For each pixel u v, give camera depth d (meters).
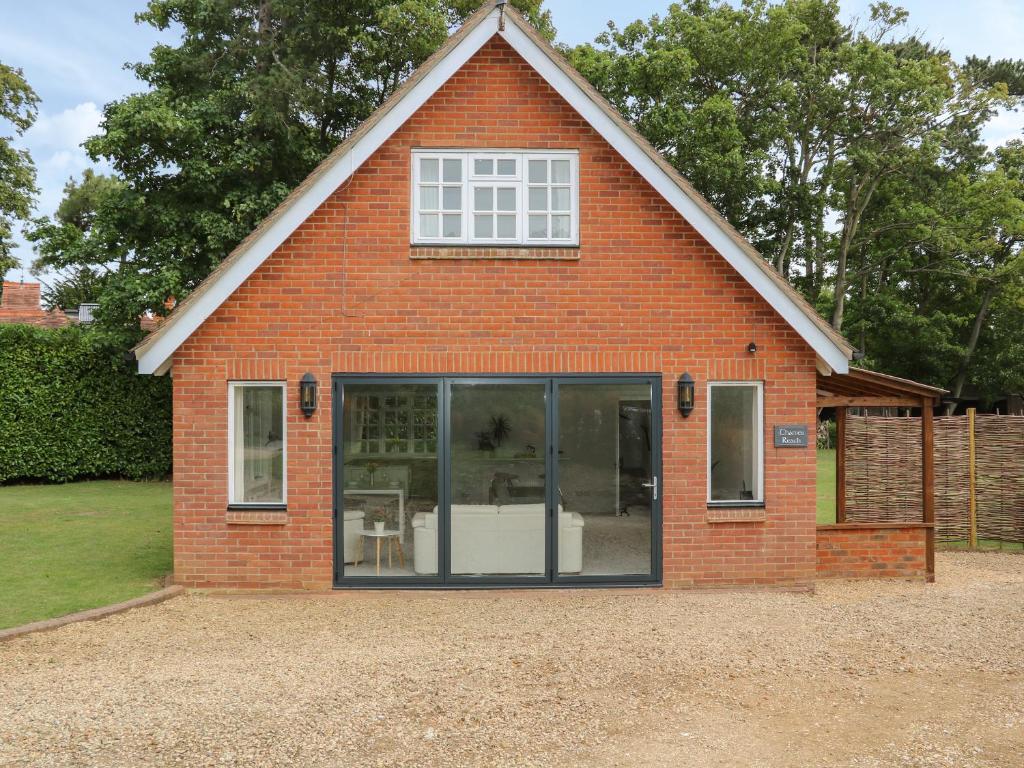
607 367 9.81
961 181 32.12
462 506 9.88
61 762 5.07
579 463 9.90
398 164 9.70
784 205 30.42
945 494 13.20
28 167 26.70
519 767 5.07
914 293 38.22
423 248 9.66
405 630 8.12
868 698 6.34
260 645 7.59
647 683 6.59
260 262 9.44
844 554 10.55
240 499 9.74
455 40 9.50
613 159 9.81
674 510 9.88
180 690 6.29
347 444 9.76
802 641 7.79
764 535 9.96
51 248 20.94
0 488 19.78
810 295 34.97
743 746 5.44
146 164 20.36
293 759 5.14
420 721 5.75
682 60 25.34
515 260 9.77
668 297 9.85
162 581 10.17
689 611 8.89
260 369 9.62
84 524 14.57
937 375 37.69
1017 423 12.94
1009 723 5.86
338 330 9.67
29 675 6.68
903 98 29.81
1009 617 8.73
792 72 30.16
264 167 20.64
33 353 20.14
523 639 7.80
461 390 9.83
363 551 9.79
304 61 21.89
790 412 9.95
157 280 19.88
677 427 9.88
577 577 9.90
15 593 9.55
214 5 20.86
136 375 21.11
